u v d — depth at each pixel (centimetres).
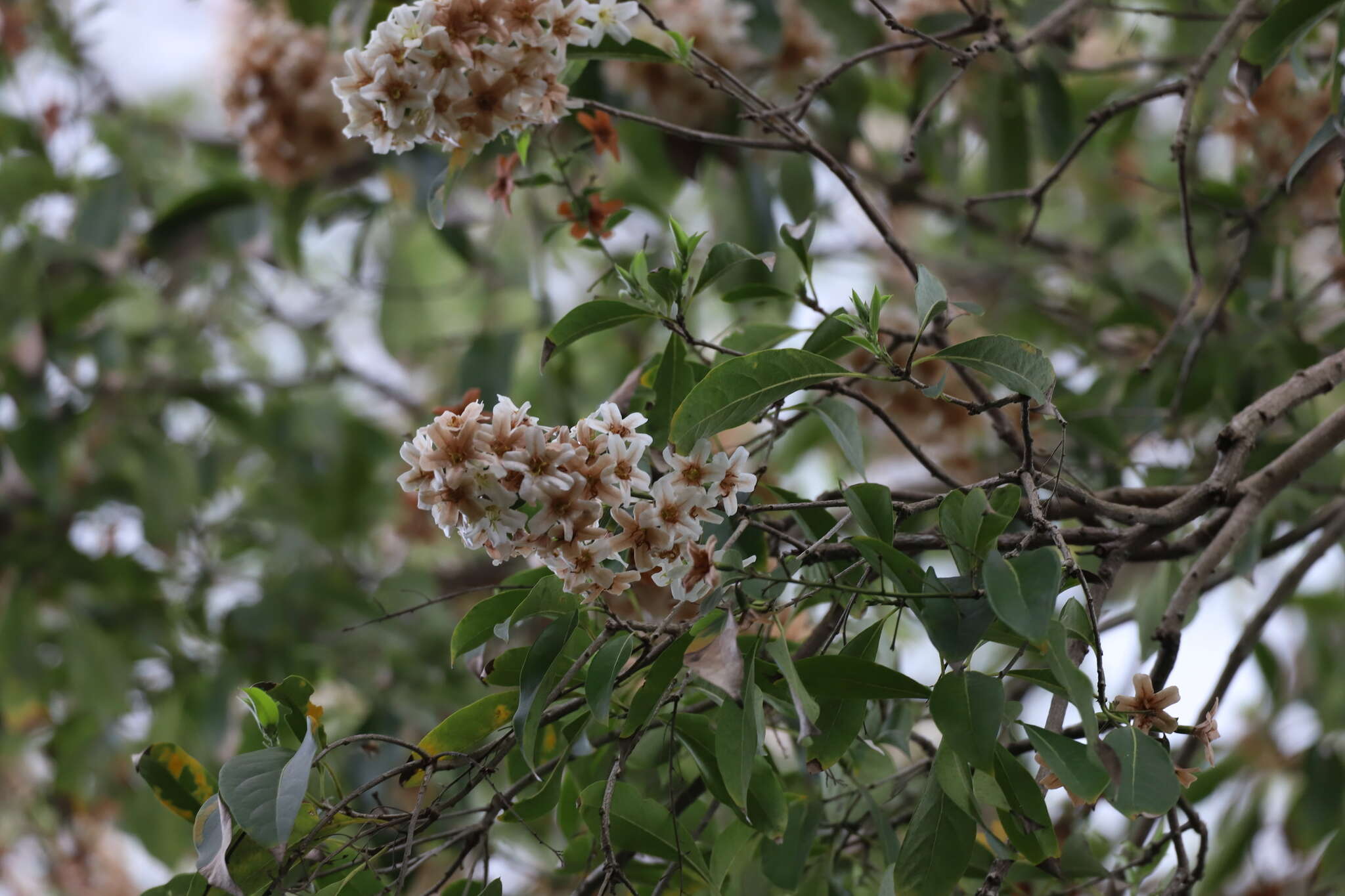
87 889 590
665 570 312
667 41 340
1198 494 326
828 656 312
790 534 337
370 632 473
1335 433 330
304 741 310
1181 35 434
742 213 435
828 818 339
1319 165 362
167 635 496
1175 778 305
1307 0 331
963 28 343
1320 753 419
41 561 496
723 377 312
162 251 479
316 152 445
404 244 534
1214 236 425
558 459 310
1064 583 314
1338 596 472
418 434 311
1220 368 369
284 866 313
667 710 323
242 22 448
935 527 318
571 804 330
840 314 317
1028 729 309
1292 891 416
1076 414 363
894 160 535
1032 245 473
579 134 395
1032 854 313
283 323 577
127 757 498
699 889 329
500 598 318
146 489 509
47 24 512
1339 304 405
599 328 322
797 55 423
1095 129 350
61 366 487
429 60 321
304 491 548
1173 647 325
